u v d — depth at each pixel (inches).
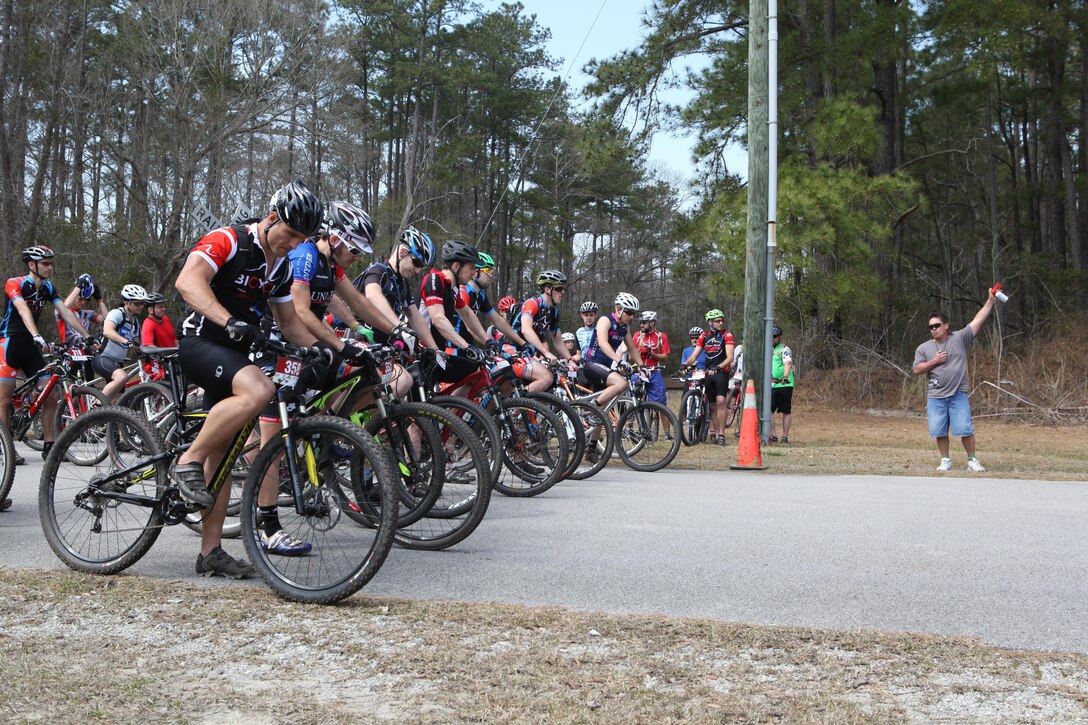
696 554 200.8
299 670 122.9
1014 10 789.9
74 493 184.5
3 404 346.0
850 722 105.5
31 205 1095.0
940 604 161.3
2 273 1007.0
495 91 1839.3
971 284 1598.2
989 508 272.5
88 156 1348.4
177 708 109.1
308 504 167.6
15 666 122.6
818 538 220.4
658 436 394.6
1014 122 1498.5
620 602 160.9
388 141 1907.0
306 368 183.9
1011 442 627.2
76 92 1084.5
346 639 135.4
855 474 387.9
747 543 213.5
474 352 272.8
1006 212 1541.6
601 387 386.0
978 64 845.2
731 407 638.5
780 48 877.8
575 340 527.2
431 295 269.0
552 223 2119.8
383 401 208.4
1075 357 836.6
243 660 126.7
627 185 2100.1
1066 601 164.4
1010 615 155.1
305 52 1050.7
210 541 178.2
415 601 156.9
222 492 177.0
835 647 133.3
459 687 116.0
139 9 1014.4
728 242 768.3
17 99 1076.5
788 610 156.9
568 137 1839.3
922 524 241.8
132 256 1057.5
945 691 116.3
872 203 800.3
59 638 135.9
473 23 1733.5
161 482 176.7
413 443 207.9
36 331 342.6
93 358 396.8
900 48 872.9
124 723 104.5
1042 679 121.3
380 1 1632.6
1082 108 1230.3
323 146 1236.5
